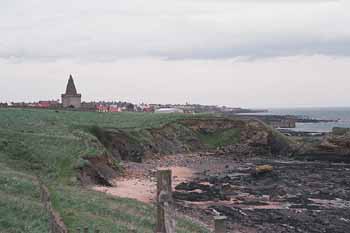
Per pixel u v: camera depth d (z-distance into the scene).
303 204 40.56
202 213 35.41
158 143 81.56
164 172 10.42
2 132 48.94
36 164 40.97
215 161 76.75
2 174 28.77
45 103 138.75
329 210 38.12
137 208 28.89
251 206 39.41
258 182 53.66
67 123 71.31
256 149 88.69
